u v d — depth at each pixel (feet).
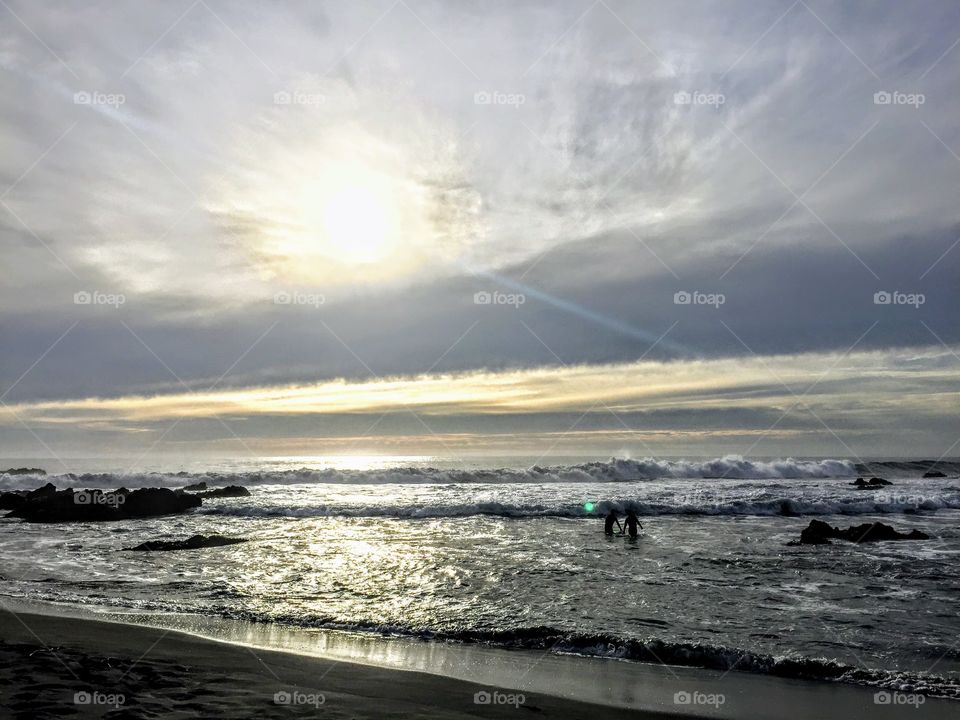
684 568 55.62
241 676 26.58
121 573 54.03
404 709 23.57
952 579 50.78
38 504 103.40
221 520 96.43
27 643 29.89
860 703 25.76
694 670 29.84
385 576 52.42
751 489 140.77
